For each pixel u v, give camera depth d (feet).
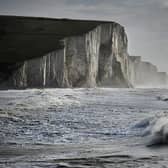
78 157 63.21
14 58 479.41
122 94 358.64
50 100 213.05
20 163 58.59
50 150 72.13
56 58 475.72
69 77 495.41
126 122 121.80
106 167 55.47
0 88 402.72
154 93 404.57
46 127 107.65
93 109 174.91
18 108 160.86
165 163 57.93
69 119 129.49
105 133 97.04
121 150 70.59
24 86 429.79
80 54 522.06
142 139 82.48
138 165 56.65
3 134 93.76
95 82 542.98
